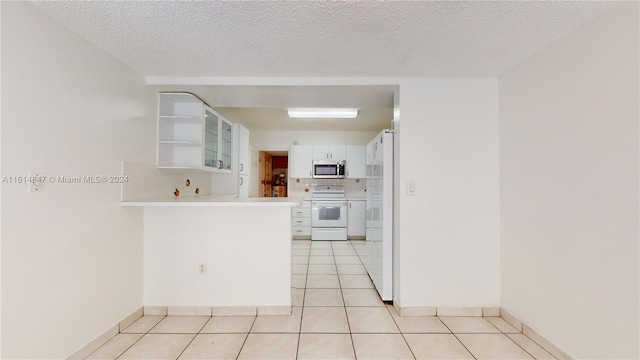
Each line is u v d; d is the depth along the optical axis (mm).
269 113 4301
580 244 1587
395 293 2492
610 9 1411
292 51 1902
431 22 1546
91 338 1763
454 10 1435
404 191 2336
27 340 1377
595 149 1497
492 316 2316
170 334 2006
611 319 1419
